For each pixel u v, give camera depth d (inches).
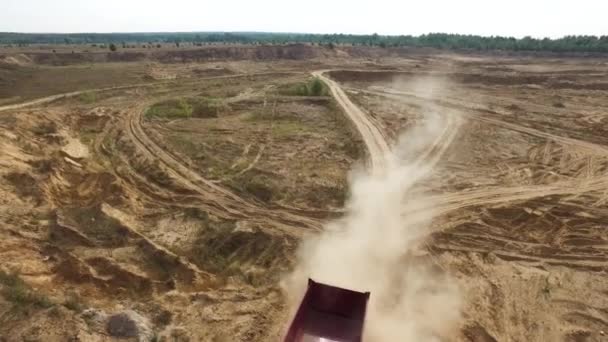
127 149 1189.1
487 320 580.4
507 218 871.7
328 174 1061.1
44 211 762.2
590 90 2418.8
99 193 891.4
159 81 2400.3
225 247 738.2
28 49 3774.6
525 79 2687.0
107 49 3863.2
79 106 1628.9
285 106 1849.2
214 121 1581.0
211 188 968.3
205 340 501.4
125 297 576.4
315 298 498.9
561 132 1470.2
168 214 844.0
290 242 757.9
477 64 3602.4
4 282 513.7
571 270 704.4
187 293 592.1
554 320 586.2
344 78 2785.4
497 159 1211.2
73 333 438.9
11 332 427.8
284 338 420.8
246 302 582.9
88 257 646.5
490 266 710.5
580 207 917.8
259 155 1193.4
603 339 554.9
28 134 1064.8
